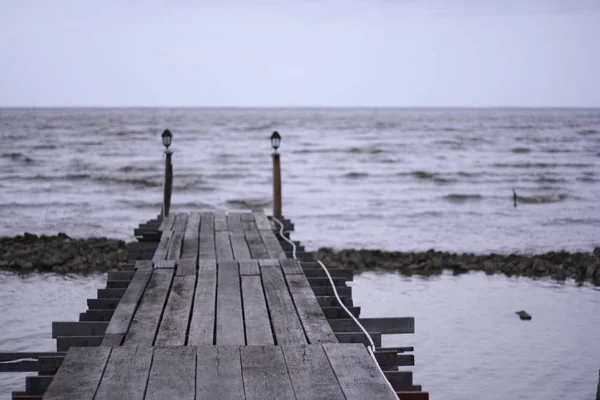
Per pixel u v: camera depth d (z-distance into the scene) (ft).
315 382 14.73
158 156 186.19
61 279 52.60
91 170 150.30
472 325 40.98
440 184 136.15
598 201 113.29
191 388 14.26
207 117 523.29
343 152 204.95
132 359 15.96
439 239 77.92
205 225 41.52
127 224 86.38
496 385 31.19
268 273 26.68
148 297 22.72
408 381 16.79
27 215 93.30
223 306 21.71
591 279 54.95
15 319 40.96
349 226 86.74
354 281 53.47
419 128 356.38
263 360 16.11
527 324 41.32
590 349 36.55
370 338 19.03
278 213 47.91
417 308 45.03
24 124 367.04
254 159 180.14
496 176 148.56
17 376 31.22
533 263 59.16
